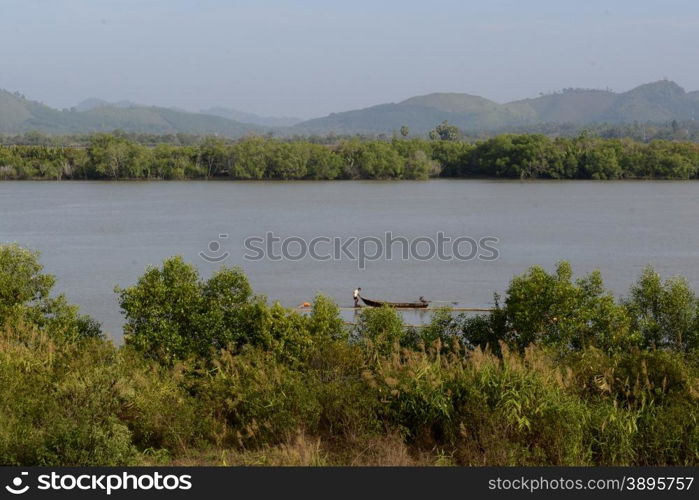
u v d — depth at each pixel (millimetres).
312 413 17125
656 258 64125
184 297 25016
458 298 48469
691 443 15578
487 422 15891
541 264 61250
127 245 71250
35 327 23250
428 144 171500
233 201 116188
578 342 24922
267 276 55531
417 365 18016
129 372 18953
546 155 158500
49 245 71125
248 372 19531
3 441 14594
